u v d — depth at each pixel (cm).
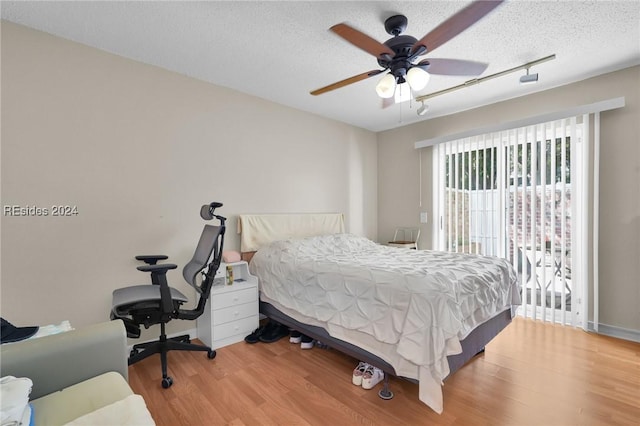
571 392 188
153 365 225
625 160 266
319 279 228
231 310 262
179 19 198
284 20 200
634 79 261
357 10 189
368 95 327
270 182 341
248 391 191
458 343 163
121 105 244
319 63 258
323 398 183
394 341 173
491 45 228
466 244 367
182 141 276
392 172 451
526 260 318
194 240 283
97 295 232
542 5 183
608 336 271
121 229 244
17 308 203
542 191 307
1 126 198
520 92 318
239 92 315
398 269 199
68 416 103
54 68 216
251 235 316
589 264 283
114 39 222
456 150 377
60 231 218
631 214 264
